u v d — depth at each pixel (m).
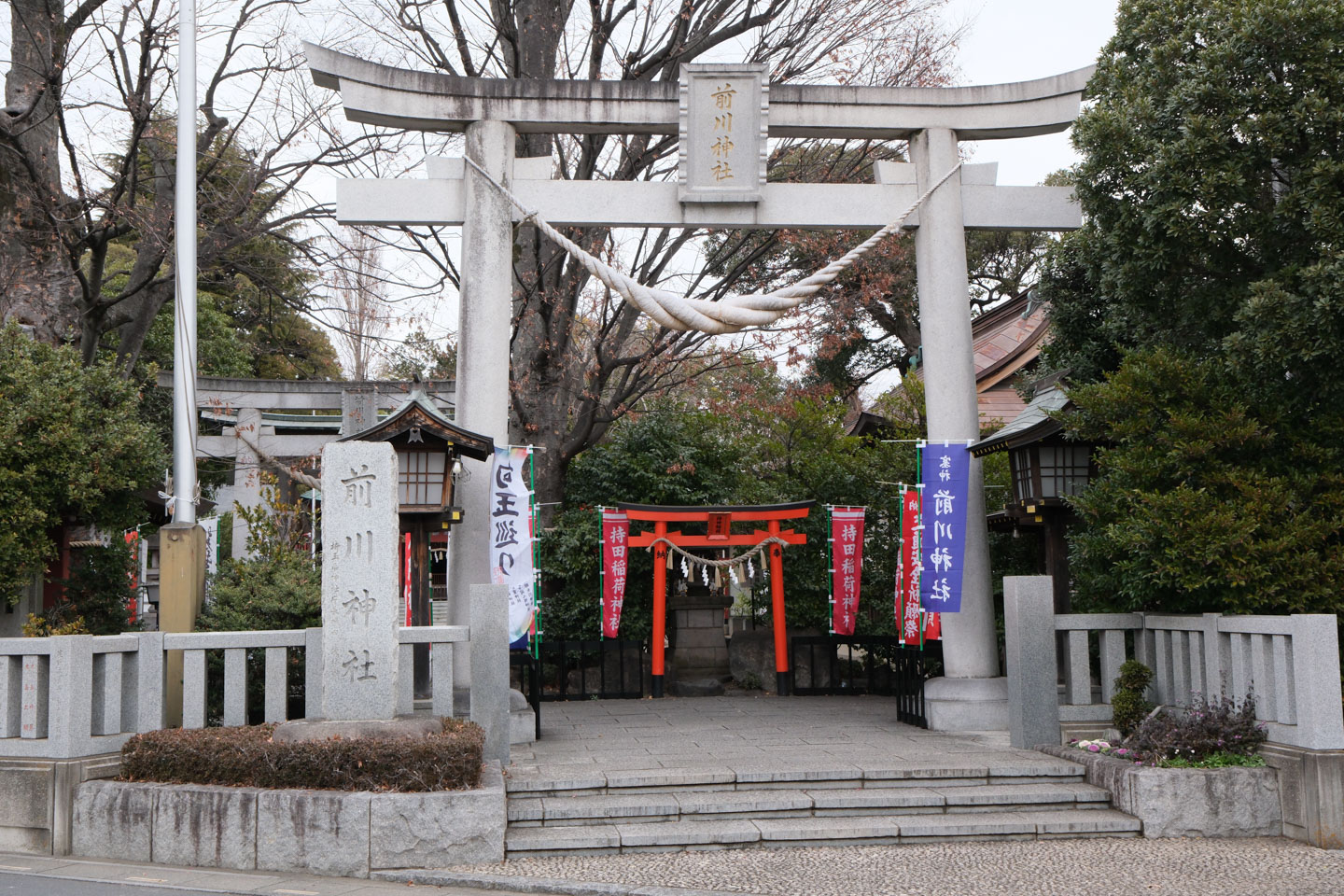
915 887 6.38
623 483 16.95
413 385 15.92
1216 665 8.45
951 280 11.37
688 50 16.05
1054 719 9.36
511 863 6.93
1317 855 7.04
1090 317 12.75
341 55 10.68
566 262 16.39
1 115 12.20
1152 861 6.91
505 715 8.80
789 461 17.56
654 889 6.32
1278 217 8.83
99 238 13.24
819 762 8.78
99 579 12.13
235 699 8.24
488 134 11.03
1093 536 9.61
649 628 16.34
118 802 7.17
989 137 11.80
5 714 7.61
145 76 12.66
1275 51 8.77
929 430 11.40
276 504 12.92
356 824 6.81
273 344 27.11
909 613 11.88
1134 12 10.09
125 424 11.42
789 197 11.33
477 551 10.90
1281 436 9.09
